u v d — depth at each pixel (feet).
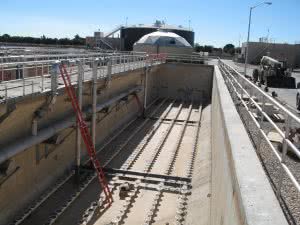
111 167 70.49
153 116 118.11
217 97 69.87
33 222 49.34
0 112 42.65
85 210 53.83
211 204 45.39
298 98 76.43
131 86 107.65
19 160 50.67
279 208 17.03
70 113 64.08
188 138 95.55
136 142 88.69
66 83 56.44
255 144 31.78
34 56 59.47
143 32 214.07
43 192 57.06
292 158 30.07
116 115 95.81
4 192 47.57
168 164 74.18
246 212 16.58
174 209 54.85
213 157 58.75
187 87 148.97
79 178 62.85
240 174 20.83
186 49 172.35
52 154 60.39
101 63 83.30
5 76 56.95
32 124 50.93
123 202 56.54
